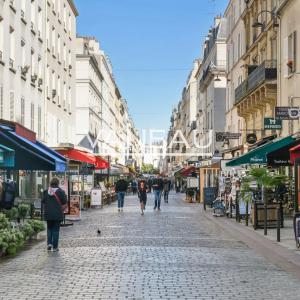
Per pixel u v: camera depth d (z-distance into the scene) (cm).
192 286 934
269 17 3325
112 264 1166
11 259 1252
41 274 1052
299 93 2595
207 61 7100
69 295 862
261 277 1024
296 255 1305
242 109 3928
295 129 2583
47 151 2252
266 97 3081
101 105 8344
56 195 1392
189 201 4369
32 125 3569
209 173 4234
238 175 2848
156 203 3209
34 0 3638
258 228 1969
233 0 4719
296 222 1423
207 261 1217
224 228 2022
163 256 1288
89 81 6794
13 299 837
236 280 992
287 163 2334
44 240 1631
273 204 1994
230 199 2567
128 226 2100
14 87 3147
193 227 2083
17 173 2798
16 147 1805
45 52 3975
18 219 1662
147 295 861
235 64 4600
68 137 4966
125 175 7550
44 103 3906
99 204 3422
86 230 1944
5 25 2967
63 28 4744
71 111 5138
